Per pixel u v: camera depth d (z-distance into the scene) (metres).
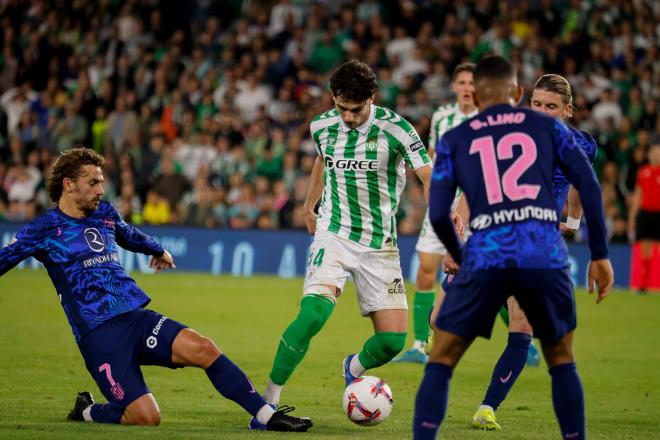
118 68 61.75
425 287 25.81
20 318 32.00
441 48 59.12
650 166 44.78
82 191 16.91
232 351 26.80
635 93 55.00
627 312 37.72
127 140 56.84
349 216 18.31
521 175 13.59
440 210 13.88
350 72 17.30
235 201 52.31
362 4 63.28
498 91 14.19
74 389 20.59
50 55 64.56
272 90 60.06
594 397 21.38
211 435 15.76
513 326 17.75
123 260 50.34
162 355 16.52
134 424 16.48
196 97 59.88
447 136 14.08
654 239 44.66
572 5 60.72
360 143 18.16
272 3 66.12
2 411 17.92
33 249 16.77
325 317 17.62
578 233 48.75
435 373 13.66
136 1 66.06
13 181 55.78
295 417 16.53
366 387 17.14
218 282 45.56
